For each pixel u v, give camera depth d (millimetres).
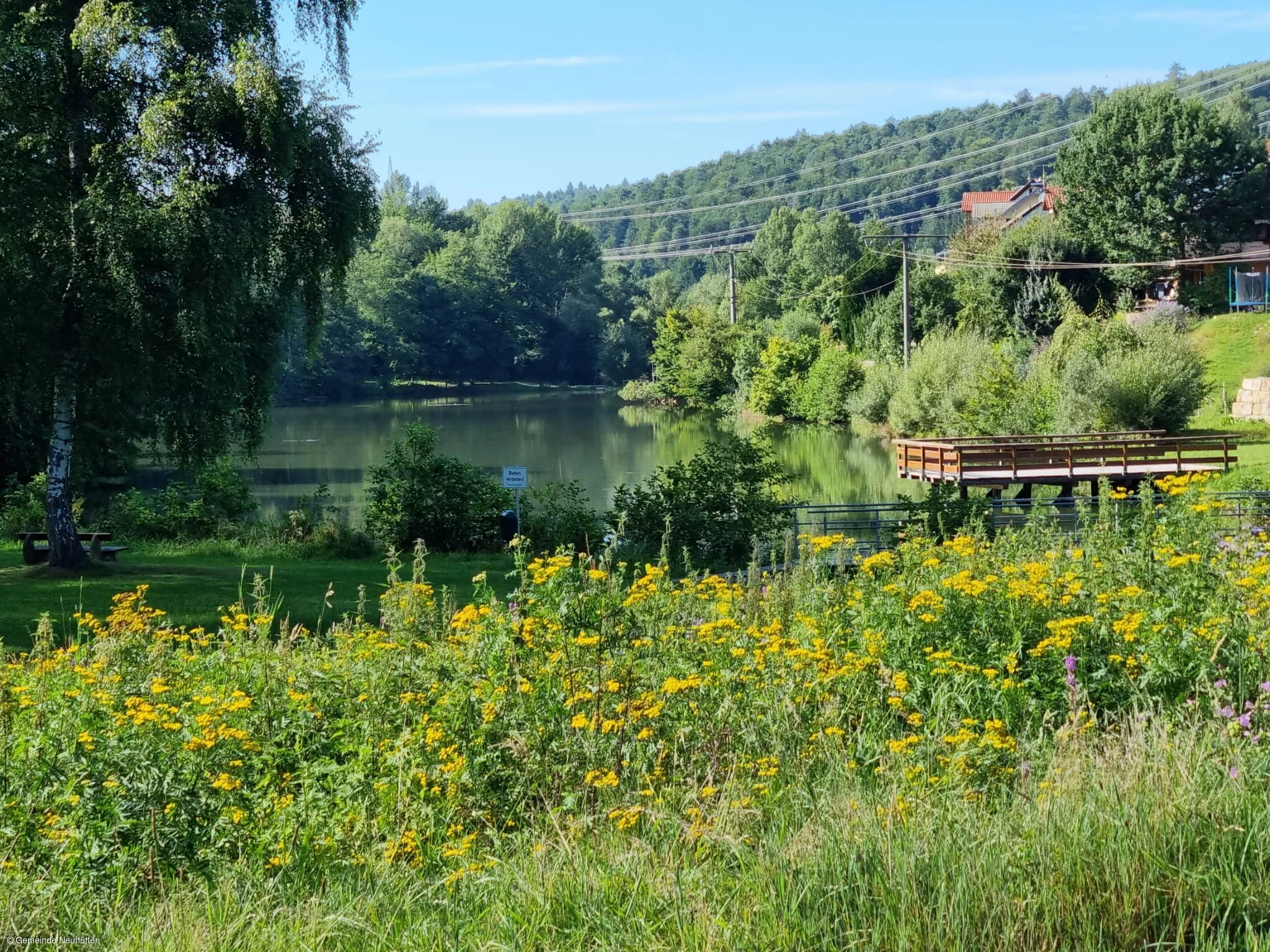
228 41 17906
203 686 6992
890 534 21016
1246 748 4688
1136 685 6078
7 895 4406
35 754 5477
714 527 21812
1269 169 64812
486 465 46688
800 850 3906
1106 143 61469
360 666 6781
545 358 126375
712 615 8195
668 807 4758
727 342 83062
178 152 16938
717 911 3561
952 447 28312
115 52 16484
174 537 25906
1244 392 43375
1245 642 6270
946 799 4398
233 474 27969
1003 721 5789
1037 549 10305
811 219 137000
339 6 19984
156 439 20312
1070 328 42000
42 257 16844
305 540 24406
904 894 3473
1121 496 11508
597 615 6504
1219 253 61875
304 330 21266
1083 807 3922
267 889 4484
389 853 4793
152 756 5293
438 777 5285
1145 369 36344
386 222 126688
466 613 6559
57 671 7207
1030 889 3484
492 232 131125
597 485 39250
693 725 5621
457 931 3834
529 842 4734
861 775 5188
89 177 17250
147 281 17125
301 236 19250
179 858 4805
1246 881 3531
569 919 3756
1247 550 9141
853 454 47594
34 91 16625
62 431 18375
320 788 5371
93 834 4863
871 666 6312
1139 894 3455
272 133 17266
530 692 5777
